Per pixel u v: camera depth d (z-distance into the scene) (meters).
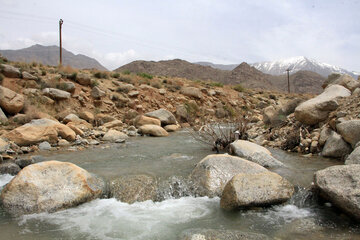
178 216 5.10
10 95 13.07
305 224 4.61
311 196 5.49
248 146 7.90
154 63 125.06
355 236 4.16
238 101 28.02
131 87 21.38
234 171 6.26
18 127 11.07
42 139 10.58
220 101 26.45
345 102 9.34
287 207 5.29
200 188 6.07
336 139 7.80
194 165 7.71
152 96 21.92
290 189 5.57
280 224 4.65
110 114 17.64
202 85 30.14
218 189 5.93
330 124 8.59
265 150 7.89
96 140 12.12
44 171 5.72
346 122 7.57
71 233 4.52
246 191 5.20
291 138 9.54
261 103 28.27
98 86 19.56
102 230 4.62
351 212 4.50
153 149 10.34
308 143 8.94
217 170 6.25
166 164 7.91
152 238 4.36
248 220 4.83
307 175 6.45
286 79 146.88
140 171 7.14
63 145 10.87
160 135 13.87
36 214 5.10
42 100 15.11
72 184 5.62
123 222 4.89
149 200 5.82
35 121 11.17
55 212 5.21
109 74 24.55
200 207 5.44
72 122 13.67
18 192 5.33
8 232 4.53
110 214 5.20
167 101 22.19
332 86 10.94
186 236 4.14
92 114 16.02
